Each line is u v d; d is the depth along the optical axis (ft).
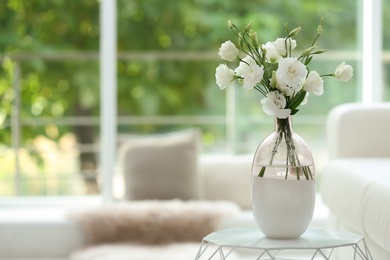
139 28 24.30
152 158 15.48
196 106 23.38
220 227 14.29
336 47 23.12
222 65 8.67
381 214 9.43
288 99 8.50
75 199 16.66
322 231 8.93
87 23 23.95
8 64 19.75
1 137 19.17
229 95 19.62
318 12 23.31
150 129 22.02
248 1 24.07
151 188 15.35
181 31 24.36
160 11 24.32
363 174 10.84
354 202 10.75
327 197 12.48
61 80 22.93
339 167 12.03
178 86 23.41
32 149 19.26
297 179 8.48
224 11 24.25
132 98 23.58
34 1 23.35
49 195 19.30
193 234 14.24
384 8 20.31
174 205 14.46
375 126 12.93
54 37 23.66
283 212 8.45
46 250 14.37
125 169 15.56
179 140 15.72
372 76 15.67
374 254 10.36
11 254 14.35
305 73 8.32
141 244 14.19
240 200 15.81
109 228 14.26
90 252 13.71
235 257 13.25
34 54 19.83
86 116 23.08
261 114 19.80
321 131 18.89
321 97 19.69
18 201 16.51
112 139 16.03
